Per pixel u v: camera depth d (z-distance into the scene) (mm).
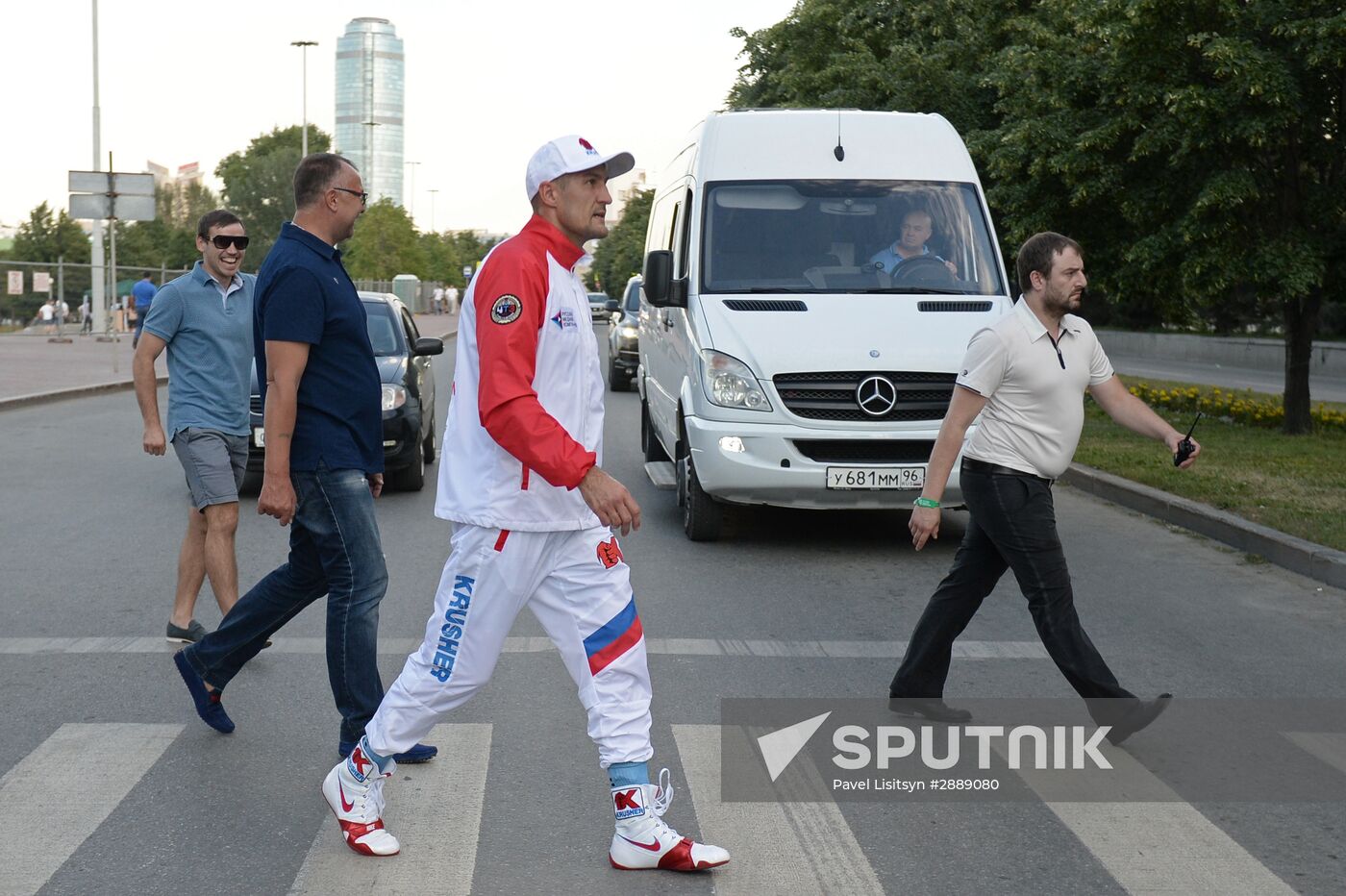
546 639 6691
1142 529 10383
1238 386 26828
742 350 8922
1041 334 4918
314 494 4586
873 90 23453
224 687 5297
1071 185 16406
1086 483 12359
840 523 10398
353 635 4605
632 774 3861
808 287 9570
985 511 5004
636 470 13477
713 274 9641
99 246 40312
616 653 3842
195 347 6133
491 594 3770
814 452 8836
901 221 9914
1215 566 8914
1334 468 12539
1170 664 6449
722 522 9484
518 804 4430
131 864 3902
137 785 4574
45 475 12828
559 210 3703
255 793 4504
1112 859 4027
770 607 7543
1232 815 4418
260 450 11625
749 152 10188
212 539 6211
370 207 82312
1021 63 17359
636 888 3762
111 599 7547
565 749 4996
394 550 9211
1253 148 14977
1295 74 14555
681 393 9609
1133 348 41750
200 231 6086
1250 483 11555
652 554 9125
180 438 6117
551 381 3691
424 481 12906
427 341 12828
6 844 4051
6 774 4676
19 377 24578
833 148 10258
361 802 3975
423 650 3895
